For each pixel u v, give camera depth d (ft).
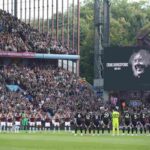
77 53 594.65
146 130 401.70
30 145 261.44
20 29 589.73
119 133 385.91
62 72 569.23
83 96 527.40
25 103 483.10
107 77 504.02
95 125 379.35
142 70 492.13
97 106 504.84
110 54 502.79
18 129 440.86
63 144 267.39
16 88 517.96
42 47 572.10
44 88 526.57
